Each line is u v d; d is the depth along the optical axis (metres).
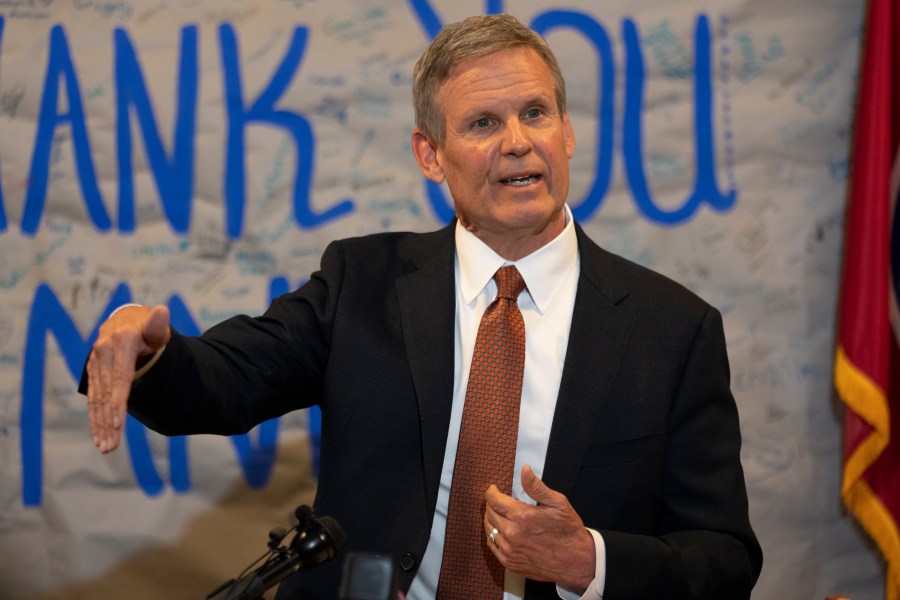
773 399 6.13
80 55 6.32
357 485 3.74
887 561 5.90
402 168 6.25
